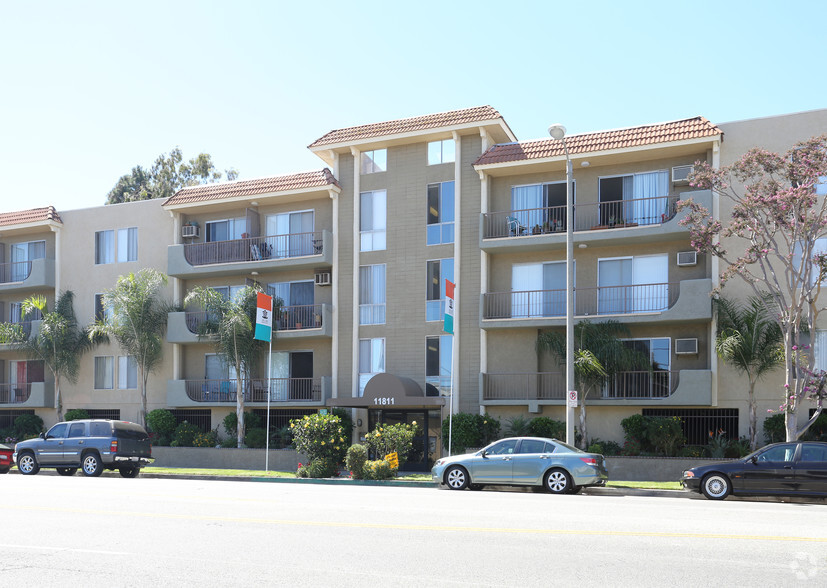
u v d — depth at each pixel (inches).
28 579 313.6
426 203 1239.5
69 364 1434.5
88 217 1497.3
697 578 315.9
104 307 1393.9
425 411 1192.2
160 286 1411.2
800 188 794.2
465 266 1197.1
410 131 1228.5
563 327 1133.1
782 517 516.4
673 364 1081.4
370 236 1270.9
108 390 1438.2
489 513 529.7
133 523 475.2
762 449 736.3
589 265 1143.0
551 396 1123.9
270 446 1229.1
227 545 393.1
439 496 690.2
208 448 1228.5
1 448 1104.8
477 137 1215.6
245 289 1284.4
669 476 948.0
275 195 1311.5
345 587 299.3
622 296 1114.7
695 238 882.8
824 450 712.4
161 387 1396.4
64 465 1042.7
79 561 350.6
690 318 1031.0
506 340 1166.3
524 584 304.2
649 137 1083.3
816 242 1000.2
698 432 1050.7
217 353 1294.3
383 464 950.4
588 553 369.1
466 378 1175.0
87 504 585.3
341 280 1279.5
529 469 797.2
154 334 1363.2
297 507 570.9
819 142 819.4
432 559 354.3
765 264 1013.8
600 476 783.7
